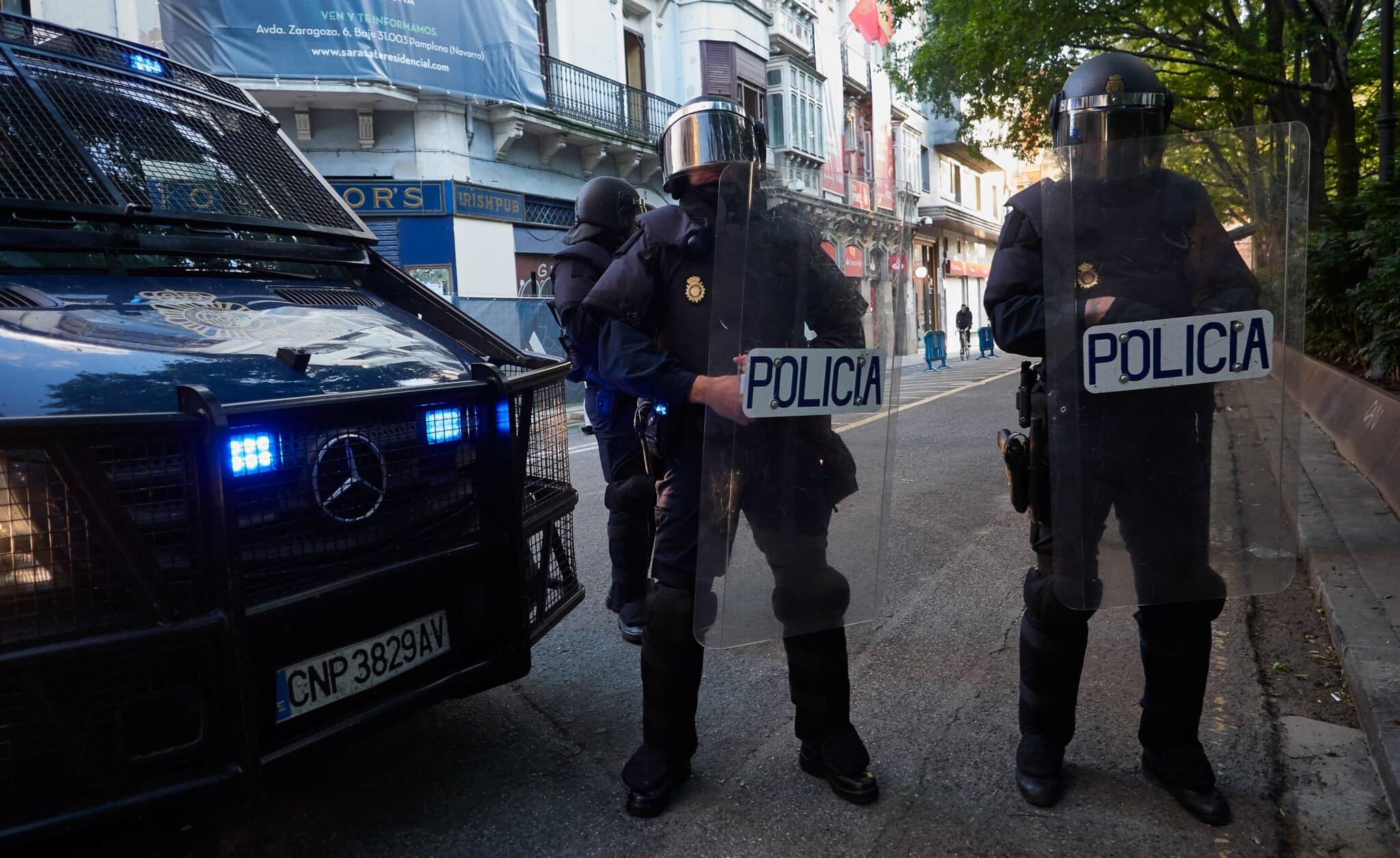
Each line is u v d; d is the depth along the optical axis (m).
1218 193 2.02
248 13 13.15
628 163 19.20
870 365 2.32
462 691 2.39
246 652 1.88
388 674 2.23
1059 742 2.39
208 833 2.28
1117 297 2.04
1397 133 11.22
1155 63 15.84
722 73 21.03
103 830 1.80
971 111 15.97
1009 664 3.33
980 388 15.41
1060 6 12.48
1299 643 3.32
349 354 2.50
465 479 2.41
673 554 2.37
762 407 2.19
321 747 2.04
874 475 2.35
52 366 1.97
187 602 1.83
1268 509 2.06
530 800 2.48
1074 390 2.09
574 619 4.04
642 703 3.10
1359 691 2.71
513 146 16.55
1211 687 2.99
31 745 1.68
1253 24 13.05
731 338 2.16
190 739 1.84
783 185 2.18
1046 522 2.29
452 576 2.34
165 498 1.81
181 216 2.96
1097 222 2.04
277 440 2.01
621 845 2.25
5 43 3.02
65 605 1.71
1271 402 2.05
